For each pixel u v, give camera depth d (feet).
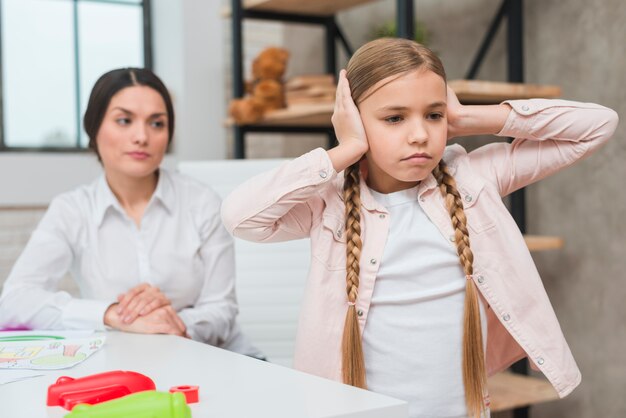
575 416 7.82
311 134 10.52
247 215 3.90
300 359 3.93
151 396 2.51
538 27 8.04
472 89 6.84
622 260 7.27
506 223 3.91
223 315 5.67
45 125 11.77
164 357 3.75
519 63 7.85
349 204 3.91
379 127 3.76
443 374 3.76
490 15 8.57
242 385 3.05
